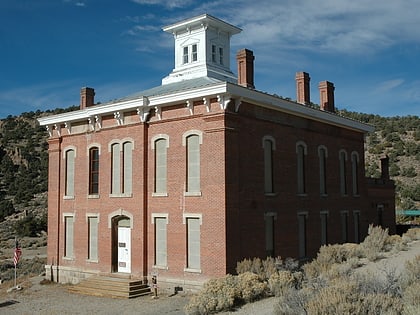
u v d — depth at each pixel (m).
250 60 26.72
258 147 25.00
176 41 31.38
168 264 24.31
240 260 22.97
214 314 17.81
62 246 29.84
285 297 16.09
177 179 24.38
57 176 30.58
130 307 21.53
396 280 16.16
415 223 55.91
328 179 30.94
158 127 25.45
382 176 41.66
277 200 26.03
